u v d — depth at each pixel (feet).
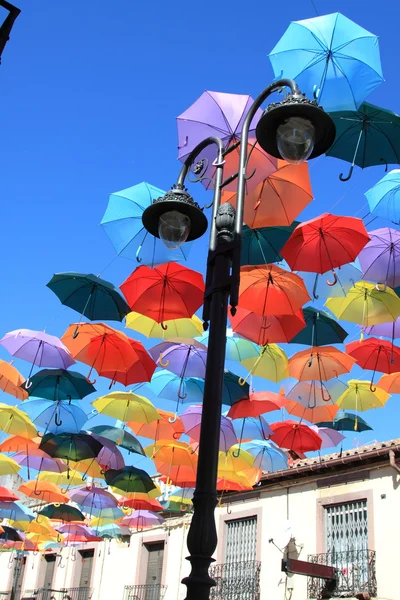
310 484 54.90
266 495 58.44
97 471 50.93
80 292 32.65
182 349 36.99
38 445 47.26
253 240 29.07
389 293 31.42
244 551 58.39
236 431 43.47
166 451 46.32
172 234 17.87
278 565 54.08
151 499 56.29
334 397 38.65
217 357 14.26
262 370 36.50
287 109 15.83
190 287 29.32
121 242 29.09
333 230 25.89
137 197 28.94
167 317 30.22
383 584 45.68
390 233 28.48
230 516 60.95
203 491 12.71
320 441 41.52
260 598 53.93
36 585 92.84
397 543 46.24
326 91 22.07
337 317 32.99
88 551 84.33
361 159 24.84
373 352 34.45
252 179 24.23
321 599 47.91
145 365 36.01
